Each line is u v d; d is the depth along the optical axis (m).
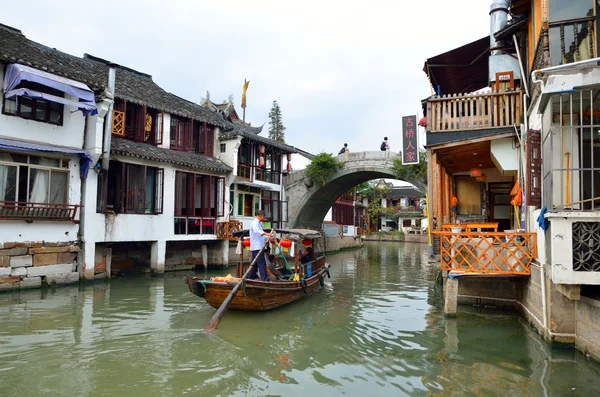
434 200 11.27
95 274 13.84
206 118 19.53
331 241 31.84
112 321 8.44
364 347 7.02
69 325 8.05
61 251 12.64
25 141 11.81
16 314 8.93
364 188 51.31
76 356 6.22
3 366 5.77
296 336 7.64
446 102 11.02
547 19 7.06
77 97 12.92
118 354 6.35
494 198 14.18
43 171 12.28
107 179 14.05
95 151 13.06
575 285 6.07
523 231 9.59
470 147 11.09
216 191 18.81
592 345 5.96
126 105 16.03
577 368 5.85
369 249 36.09
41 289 11.95
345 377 5.70
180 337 7.34
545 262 6.91
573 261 5.93
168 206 16.16
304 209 27.47
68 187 12.83
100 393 4.95
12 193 11.58
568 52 6.92
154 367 5.84
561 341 6.63
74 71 13.55
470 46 12.28
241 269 11.11
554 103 6.61
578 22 6.89
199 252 18.27
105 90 13.19
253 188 23.12
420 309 10.12
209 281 8.73
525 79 9.41
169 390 5.10
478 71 14.05
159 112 16.95
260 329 8.06
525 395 5.04
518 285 9.40
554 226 6.01
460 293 10.22
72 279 12.86
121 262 15.46
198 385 5.27
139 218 14.98
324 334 7.81
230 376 5.60
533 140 7.33
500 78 10.88
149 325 8.16
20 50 12.26
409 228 50.19
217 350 6.66
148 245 16.41
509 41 11.32
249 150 22.86
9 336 7.25
